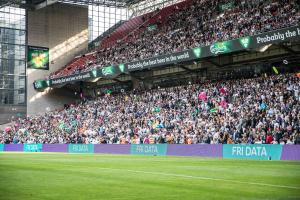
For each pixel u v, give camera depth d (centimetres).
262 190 1280
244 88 4816
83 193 1239
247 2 5900
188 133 4512
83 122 6506
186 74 6525
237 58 5778
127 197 1162
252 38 4719
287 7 5081
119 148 4934
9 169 2173
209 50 5212
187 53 5472
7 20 7981
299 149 3130
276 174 1848
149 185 1435
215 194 1210
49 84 7781
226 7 6259
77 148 5591
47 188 1352
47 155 4316
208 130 4275
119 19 8981
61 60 8419
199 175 1808
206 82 5950
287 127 3575
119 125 5731
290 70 5250
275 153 3297
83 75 7031
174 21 7056
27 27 8156
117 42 7894
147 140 4834
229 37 5219
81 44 8612
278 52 5325
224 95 4956
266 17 5175
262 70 5522
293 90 4250
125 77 7456
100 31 8788
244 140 3806
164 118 5216
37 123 7325
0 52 7906
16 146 6619
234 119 4222
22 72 8088
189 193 1235
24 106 8050
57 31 8419
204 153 3947
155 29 7306
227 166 2408
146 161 3000
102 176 1772
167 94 5828
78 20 8619
